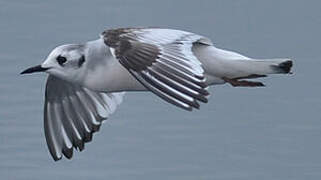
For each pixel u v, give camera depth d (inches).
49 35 975.0
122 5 1087.6
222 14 1066.1
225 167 698.8
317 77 847.7
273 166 700.0
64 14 1044.5
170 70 372.2
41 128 741.3
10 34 970.1
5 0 1074.7
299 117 765.9
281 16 1054.4
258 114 772.6
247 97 799.7
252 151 717.9
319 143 725.3
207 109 777.6
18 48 926.4
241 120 762.2
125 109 773.9
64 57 436.8
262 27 1024.2
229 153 716.0
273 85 822.5
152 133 740.0
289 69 423.8
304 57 911.7
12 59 890.7
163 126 751.1
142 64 376.2
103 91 441.1
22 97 792.9
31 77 831.1
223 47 976.9
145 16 1061.1
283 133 742.5
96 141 727.1
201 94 363.9
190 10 1083.9
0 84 818.2
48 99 470.9
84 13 1050.7
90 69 436.5
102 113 471.8
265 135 740.0
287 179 689.6
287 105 786.2
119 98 471.8
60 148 474.3
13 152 709.3
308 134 740.0
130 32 393.4
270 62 420.8
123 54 381.1
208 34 1012.5
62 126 474.3
